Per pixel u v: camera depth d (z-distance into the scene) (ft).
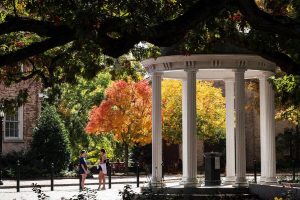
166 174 161.38
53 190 99.76
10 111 63.21
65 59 61.11
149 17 45.34
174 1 50.93
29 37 63.41
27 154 141.18
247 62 81.25
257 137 188.24
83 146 162.71
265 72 85.25
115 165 157.69
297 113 106.83
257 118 188.65
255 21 46.09
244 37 57.82
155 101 83.61
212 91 157.28
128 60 67.87
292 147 177.99
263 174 86.28
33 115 153.89
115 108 138.62
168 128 154.40
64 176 139.03
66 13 44.62
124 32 42.96
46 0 46.06
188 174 79.77
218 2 43.70
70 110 162.09
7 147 148.25
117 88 138.21
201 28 55.31
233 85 93.66
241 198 75.51
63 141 140.97
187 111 80.89
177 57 80.18
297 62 56.03
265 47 55.67
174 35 43.42
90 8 41.55
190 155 79.77
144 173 152.97
